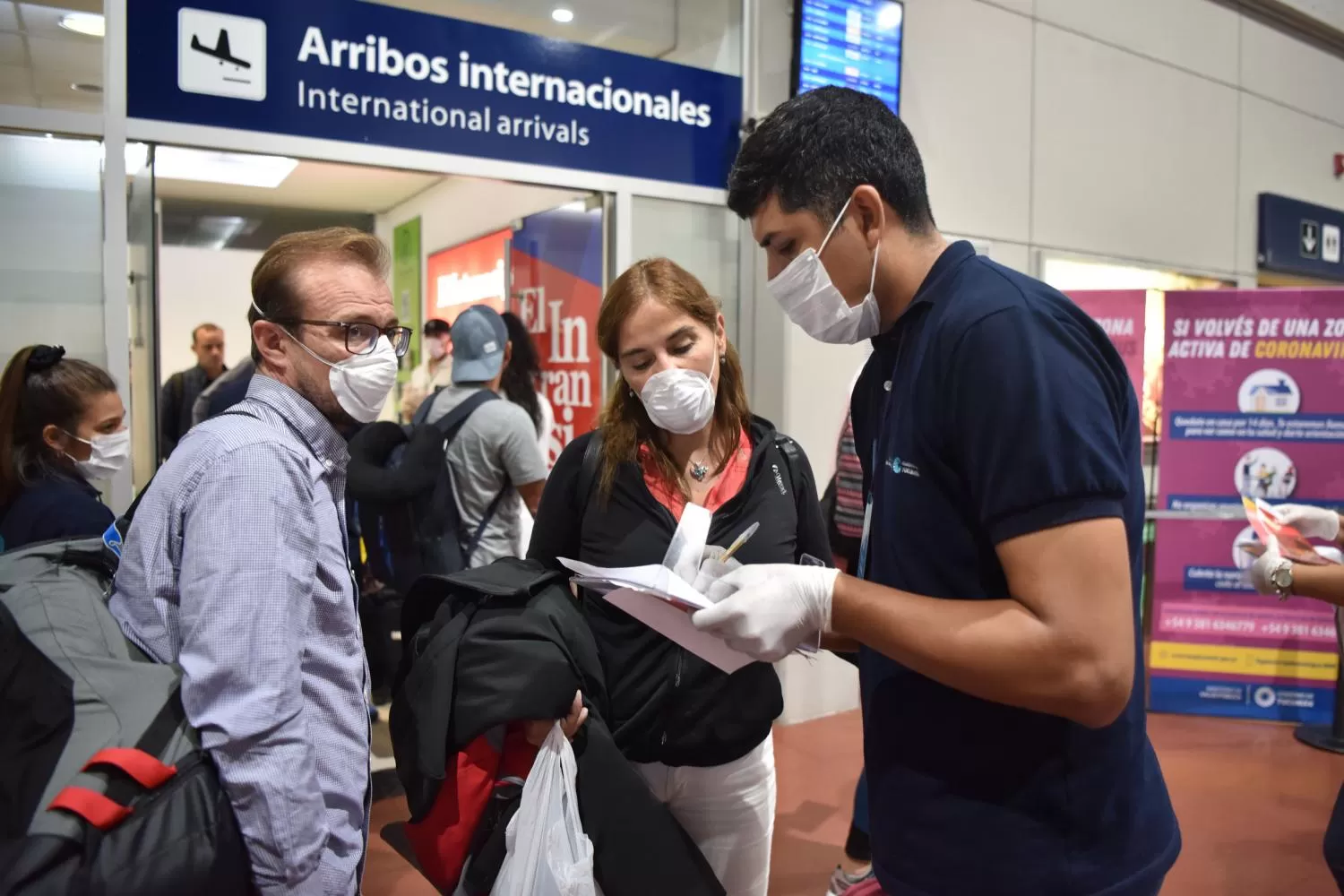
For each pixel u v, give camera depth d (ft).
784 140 3.44
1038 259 16.15
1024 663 2.80
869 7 13.07
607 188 11.55
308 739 3.94
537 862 4.45
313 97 9.62
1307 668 13.71
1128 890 3.23
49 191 8.64
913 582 3.34
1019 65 15.65
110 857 3.35
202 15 9.02
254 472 3.98
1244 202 20.21
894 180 3.42
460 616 4.86
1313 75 21.74
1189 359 14.07
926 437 3.26
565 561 3.85
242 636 3.76
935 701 3.36
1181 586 14.20
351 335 4.49
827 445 13.66
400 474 8.98
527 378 12.98
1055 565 2.80
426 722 4.60
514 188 15.78
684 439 5.72
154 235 9.20
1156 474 14.93
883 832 3.52
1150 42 17.83
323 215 23.86
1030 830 3.19
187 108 9.04
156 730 3.65
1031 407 2.89
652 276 5.55
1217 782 11.51
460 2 10.70
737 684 5.29
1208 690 14.14
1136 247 17.90
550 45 11.00
